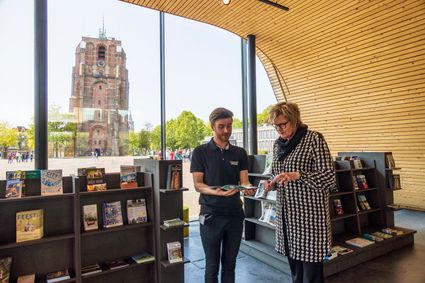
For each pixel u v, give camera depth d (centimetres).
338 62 548
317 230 173
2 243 209
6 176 218
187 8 443
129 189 259
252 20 482
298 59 599
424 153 574
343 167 401
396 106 540
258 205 400
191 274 327
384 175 428
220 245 206
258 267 341
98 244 257
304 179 172
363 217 436
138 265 256
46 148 327
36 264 231
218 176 206
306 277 177
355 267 333
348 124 643
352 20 459
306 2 427
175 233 272
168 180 260
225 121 204
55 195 224
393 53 473
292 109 182
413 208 646
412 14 410
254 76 534
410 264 342
